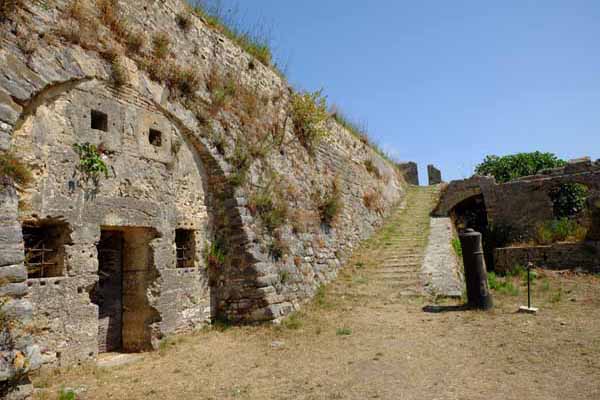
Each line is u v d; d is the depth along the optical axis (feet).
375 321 27.04
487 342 21.93
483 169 78.13
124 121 22.27
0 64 16.65
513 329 23.97
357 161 56.24
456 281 35.50
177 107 25.88
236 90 31.89
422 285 35.04
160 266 23.20
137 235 23.48
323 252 38.11
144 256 23.15
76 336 18.53
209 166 27.96
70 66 19.54
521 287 38.68
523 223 62.39
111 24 22.59
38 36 18.57
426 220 61.31
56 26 19.52
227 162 28.48
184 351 21.85
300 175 38.63
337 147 50.03
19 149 17.19
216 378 17.89
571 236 53.01
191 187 26.50
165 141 24.88
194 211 26.50
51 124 18.61
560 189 65.51
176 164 25.49
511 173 73.31
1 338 13.88
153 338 22.25
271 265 28.84
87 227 19.54
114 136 21.56
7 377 13.55
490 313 27.84
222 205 28.09
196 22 29.68
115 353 21.88
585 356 19.11
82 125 19.97
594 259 47.37
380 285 36.09
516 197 63.57
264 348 22.33
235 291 27.22
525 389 15.74
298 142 40.19
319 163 43.83
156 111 24.53
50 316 17.61
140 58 24.02
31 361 14.38
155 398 15.58
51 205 18.10
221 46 31.65
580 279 41.68
